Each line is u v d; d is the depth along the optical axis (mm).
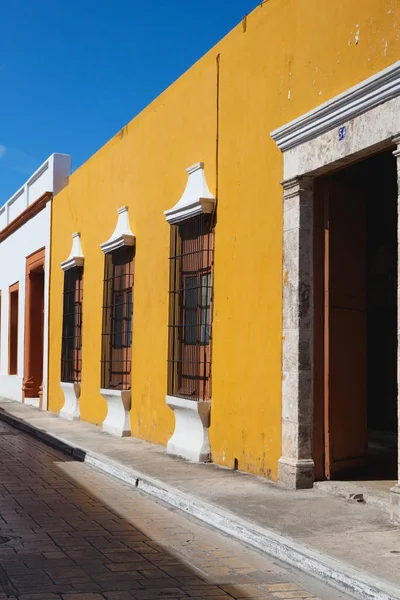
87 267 15977
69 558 5629
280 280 8391
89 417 15523
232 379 9391
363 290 8594
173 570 5348
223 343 9672
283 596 4797
